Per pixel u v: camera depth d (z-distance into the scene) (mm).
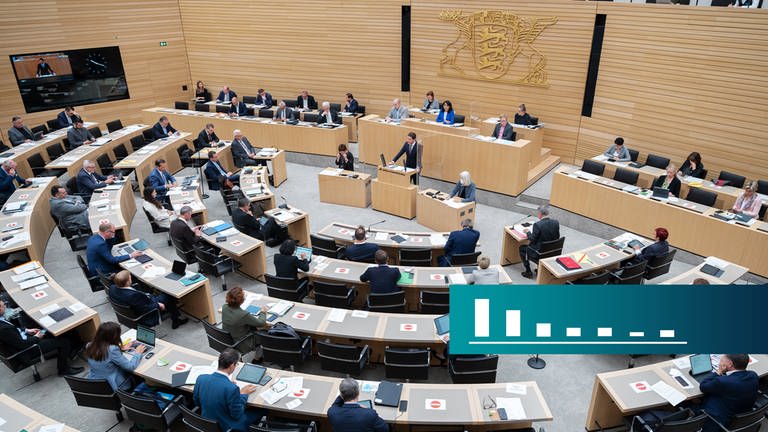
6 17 14398
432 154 12242
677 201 9414
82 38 15805
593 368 6816
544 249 8391
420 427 5344
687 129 11047
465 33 13641
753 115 10141
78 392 5457
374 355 6848
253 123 14695
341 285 6984
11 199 9789
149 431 5648
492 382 5738
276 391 5230
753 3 10203
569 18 12023
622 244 8336
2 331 5926
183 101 18375
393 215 11406
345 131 14242
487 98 13938
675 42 10727
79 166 11875
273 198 10688
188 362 5648
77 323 6422
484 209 11672
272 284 7293
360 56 15594
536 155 12594
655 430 4785
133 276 7812
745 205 9062
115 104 16922
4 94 14781
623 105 11852
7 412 5113
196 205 10039
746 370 5117
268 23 16422
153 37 17141
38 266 7633
